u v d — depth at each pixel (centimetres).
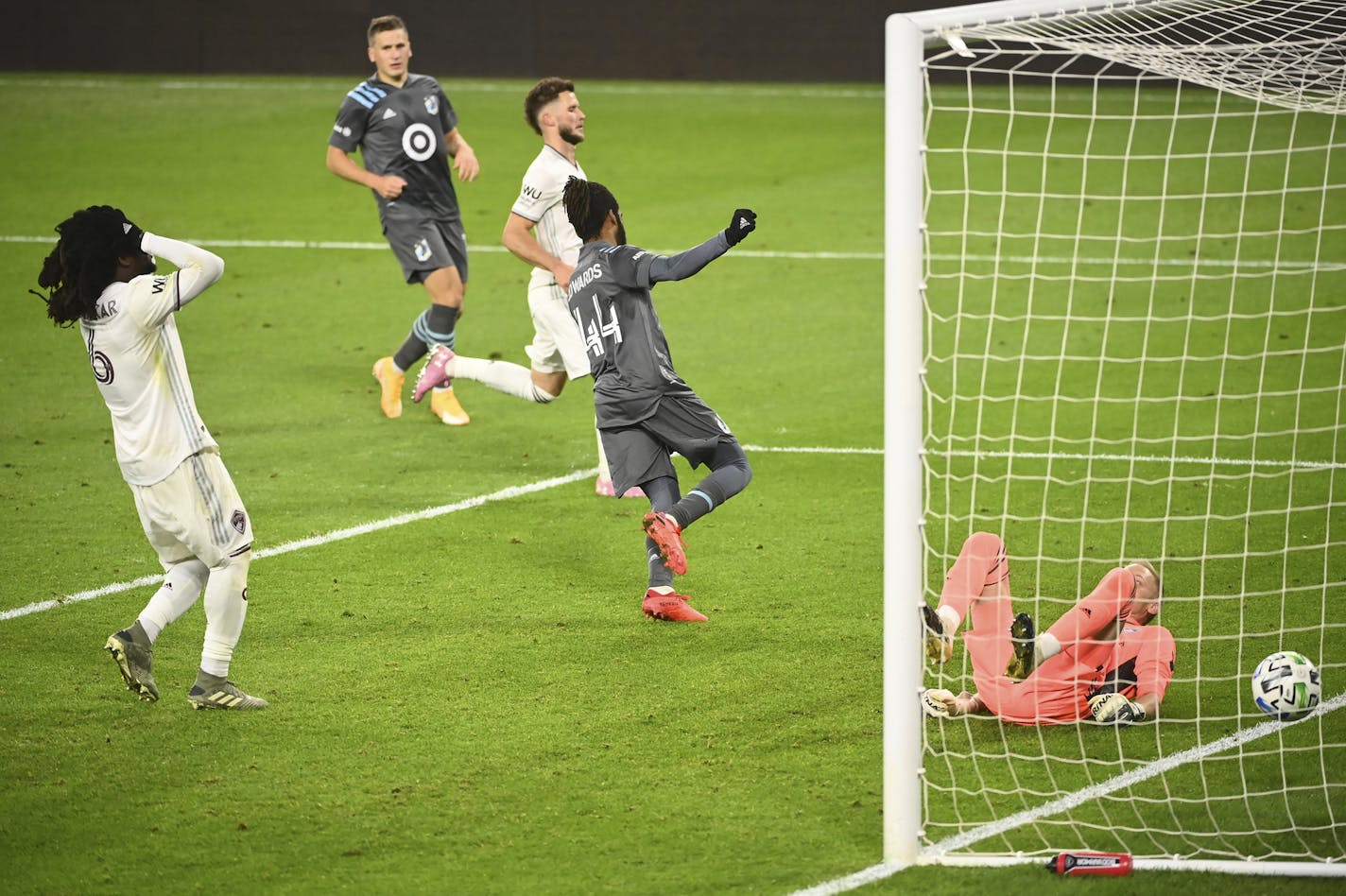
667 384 2228
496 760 1816
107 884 1541
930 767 1811
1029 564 2472
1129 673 1961
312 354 3962
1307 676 1855
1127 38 1781
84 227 1803
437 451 3184
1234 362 3741
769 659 2119
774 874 1555
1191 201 5672
